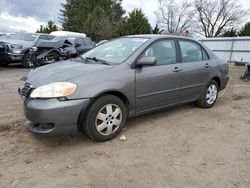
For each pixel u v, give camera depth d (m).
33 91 3.49
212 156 3.50
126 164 3.24
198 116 5.13
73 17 49.47
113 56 4.35
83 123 3.67
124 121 4.04
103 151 3.55
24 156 3.38
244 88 8.38
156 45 4.52
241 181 2.94
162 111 5.36
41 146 3.65
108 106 3.80
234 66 18.19
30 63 12.80
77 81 3.52
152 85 4.30
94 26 38.19
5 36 13.86
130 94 4.02
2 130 4.15
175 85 4.71
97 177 2.95
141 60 4.04
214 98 5.75
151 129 4.38
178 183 2.87
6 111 5.12
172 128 4.46
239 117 5.15
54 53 13.27
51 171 3.05
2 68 12.51
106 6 48.28
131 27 30.89
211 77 5.49
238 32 39.81
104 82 3.70
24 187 2.76
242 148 3.76
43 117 3.33
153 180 2.92
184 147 3.74
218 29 49.16
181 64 4.84
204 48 5.51
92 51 4.90
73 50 13.27
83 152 3.51
